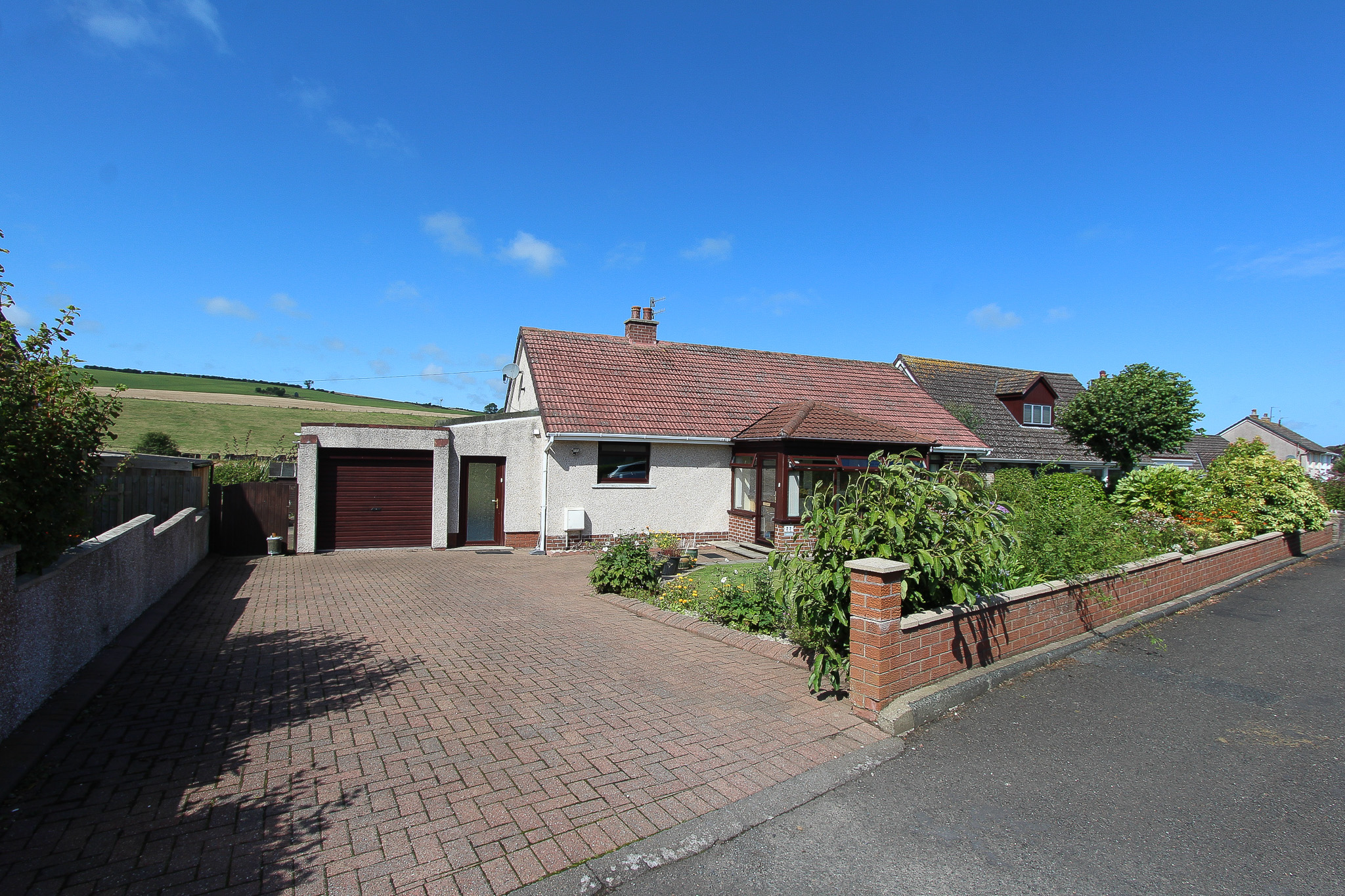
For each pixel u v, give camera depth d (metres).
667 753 4.48
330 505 15.25
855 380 21.39
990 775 4.23
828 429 15.29
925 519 5.58
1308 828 3.64
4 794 3.70
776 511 15.11
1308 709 5.38
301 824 3.54
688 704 5.38
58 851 3.24
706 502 16.75
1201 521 12.31
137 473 10.91
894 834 3.58
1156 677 6.06
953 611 5.56
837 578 5.40
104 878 3.04
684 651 6.91
